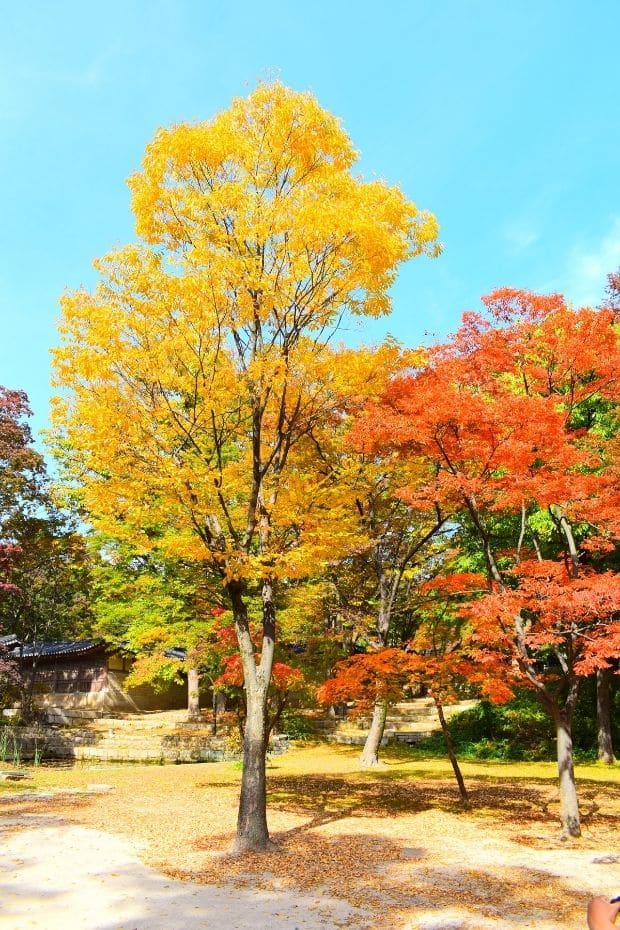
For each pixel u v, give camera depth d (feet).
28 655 122.72
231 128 33.35
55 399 33.99
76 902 23.38
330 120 34.01
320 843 32.83
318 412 38.06
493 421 35.83
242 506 42.32
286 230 32.81
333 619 70.64
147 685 124.36
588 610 34.68
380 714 67.72
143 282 32.63
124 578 86.94
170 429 32.81
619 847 33.06
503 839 34.47
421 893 25.14
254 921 21.79
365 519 58.44
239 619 34.68
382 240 32.04
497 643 40.04
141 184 33.76
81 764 81.92
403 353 39.55
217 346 33.55
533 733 76.59
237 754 81.30
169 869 27.99
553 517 42.83
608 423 60.49
